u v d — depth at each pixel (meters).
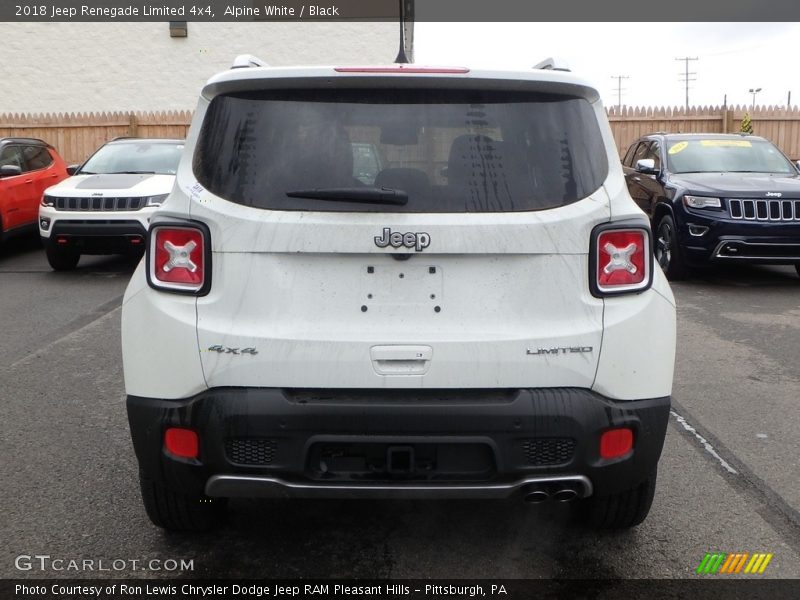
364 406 2.78
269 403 2.79
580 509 3.65
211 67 23.75
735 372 6.21
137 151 11.70
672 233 10.12
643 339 2.91
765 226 9.44
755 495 3.99
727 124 18.64
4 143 12.12
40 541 3.48
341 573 3.23
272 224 2.83
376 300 2.88
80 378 5.95
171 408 2.87
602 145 2.99
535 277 2.87
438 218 2.84
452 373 2.84
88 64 23.69
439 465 2.86
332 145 2.91
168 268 2.89
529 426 2.80
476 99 2.97
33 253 12.76
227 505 3.79
